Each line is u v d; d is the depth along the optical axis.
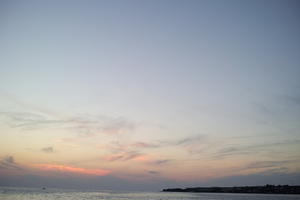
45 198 131.75
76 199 132.75
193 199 163.38
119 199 145.75
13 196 138.12
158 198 170.38
